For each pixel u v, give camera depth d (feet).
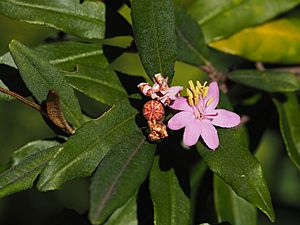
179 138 0.83
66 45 0.87
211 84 0.80
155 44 0.81
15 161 0.82
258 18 1.07
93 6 0.89
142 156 0.74
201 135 0.77
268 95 1.09
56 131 0.82
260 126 1.08
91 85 0.83
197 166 1.07
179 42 0.98
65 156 0.72
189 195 0.80
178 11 0.96
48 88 0.77
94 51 0.88
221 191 1.00
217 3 1.06
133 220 0.85
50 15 0.86
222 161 0.76
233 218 1.00
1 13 0.84
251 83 0.99
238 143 0.77
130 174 0.72
